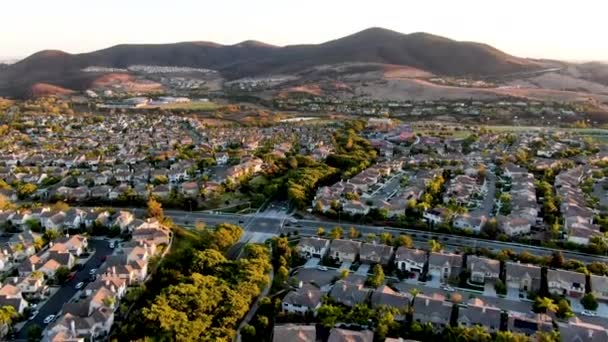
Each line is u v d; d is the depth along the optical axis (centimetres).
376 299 16962
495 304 17550
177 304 16075
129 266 19412
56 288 19012
